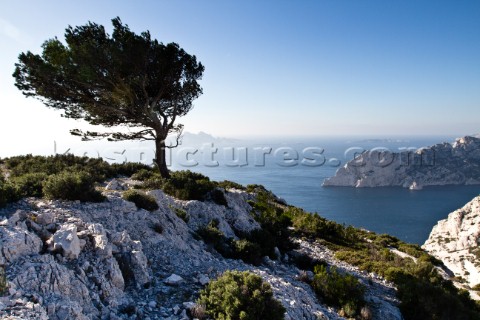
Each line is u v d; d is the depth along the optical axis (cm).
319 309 1142
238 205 2530
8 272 675
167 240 1260
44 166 2383
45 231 913
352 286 1311
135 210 1373
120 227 1196
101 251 881
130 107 2341
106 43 2141
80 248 867
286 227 2783
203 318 786
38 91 2162
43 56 2167
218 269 1141
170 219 1486
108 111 2339
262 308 813
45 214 995
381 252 2545
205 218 1875
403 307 1390
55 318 607
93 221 1155
